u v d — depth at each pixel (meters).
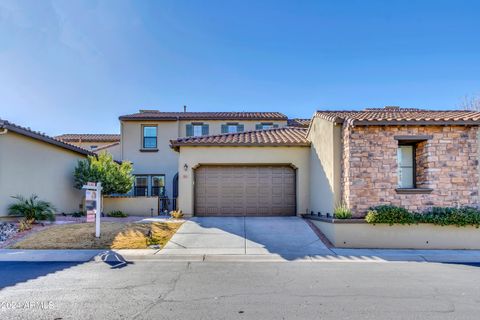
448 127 11.22
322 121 13.48
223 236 11.30
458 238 10.56
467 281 6.87
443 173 11.11
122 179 16.88
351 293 6.04
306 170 15.41
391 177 11.16
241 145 15.34
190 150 15.46
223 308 5.25
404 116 12.32
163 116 23.50
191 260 8.78
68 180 16.97
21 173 13.93
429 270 7.84
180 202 15.16
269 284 6.59
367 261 8.77
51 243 10.19
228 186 15.62
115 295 5.86
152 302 5.52
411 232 10.62
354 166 11.16
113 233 11.28
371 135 11.25
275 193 15.60
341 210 10.95
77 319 4.79
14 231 11.50
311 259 8.91
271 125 24.25
